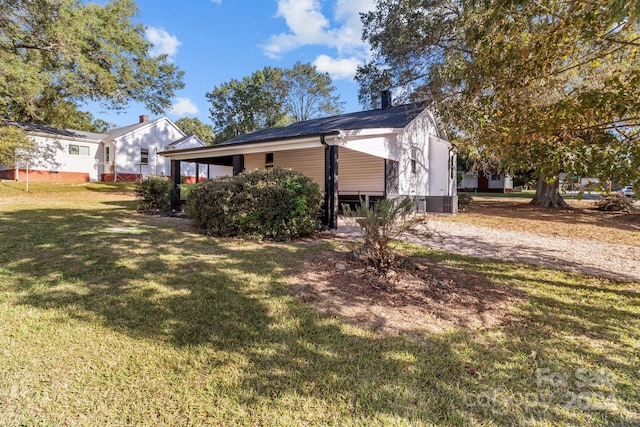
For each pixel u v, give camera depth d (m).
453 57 11.34
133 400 2.02
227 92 39.97
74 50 14.63
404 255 5.26
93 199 14.18
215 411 1.94
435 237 7.11
